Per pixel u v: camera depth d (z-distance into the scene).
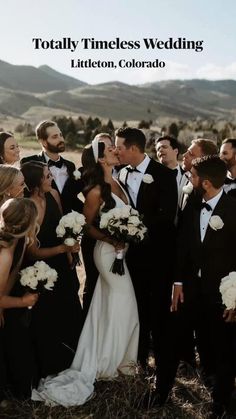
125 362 4.78
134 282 5.00
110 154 4.70
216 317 4.14
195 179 4.16
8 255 3.88
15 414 4.13
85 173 4.71
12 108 171.25
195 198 4.29
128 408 4.21
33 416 4.07
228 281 3.76
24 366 4.31
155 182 4.87
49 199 4.71
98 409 4.18
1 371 4.18
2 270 3.87
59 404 4.21
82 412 4.17
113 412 4.14
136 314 4.78
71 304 4.78
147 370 4.87
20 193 4.44
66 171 5.69
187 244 4.27
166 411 4.19
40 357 4.57
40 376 4.58
